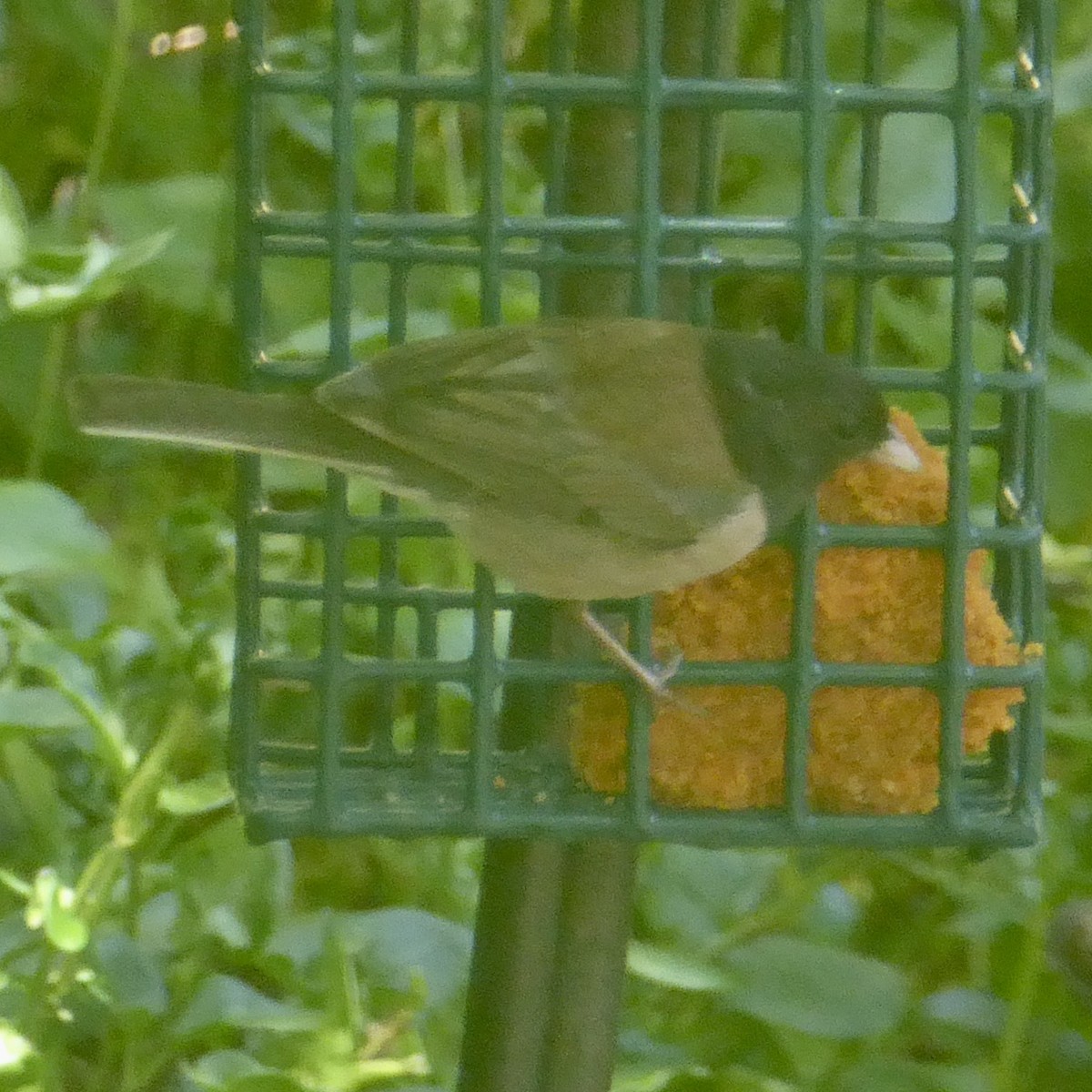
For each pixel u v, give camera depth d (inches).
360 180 385.4
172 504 382.6
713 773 274.5
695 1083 315.0
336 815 268.8
